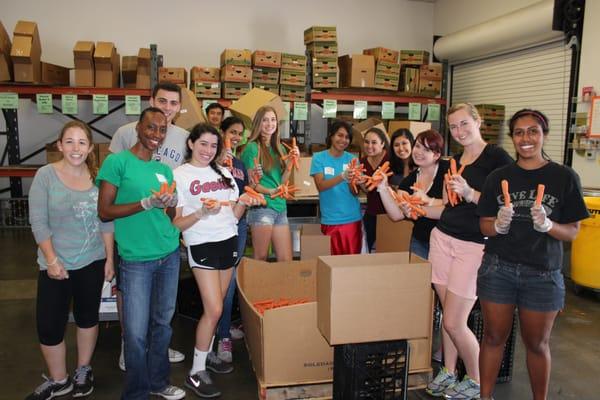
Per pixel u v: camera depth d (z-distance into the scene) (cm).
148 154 204
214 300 231
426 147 246
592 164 471
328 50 580
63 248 216
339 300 189
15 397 242
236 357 288
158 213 203
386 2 751
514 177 185
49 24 643
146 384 212
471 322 245
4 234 599
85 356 240
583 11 480
